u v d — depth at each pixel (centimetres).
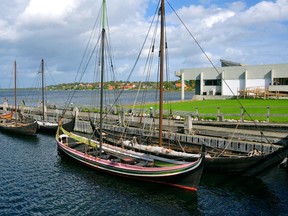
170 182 2283
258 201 2091
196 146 2919
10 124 5247
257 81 6606
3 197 2216
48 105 7044
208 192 2253
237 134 2995
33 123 4597
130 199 2167
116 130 3972
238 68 6806
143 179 2416
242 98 6350
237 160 2370
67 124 3803
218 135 3112
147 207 2042
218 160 2456
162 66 2739
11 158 3338
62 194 2272
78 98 13625
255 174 2341
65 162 3127
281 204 2030
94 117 4850
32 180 2580
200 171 2120
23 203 2117
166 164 2475
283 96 5988
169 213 1958
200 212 1961
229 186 2364
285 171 2542
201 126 3472
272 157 2219
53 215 1941
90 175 2681
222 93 6994
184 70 7531
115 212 1978
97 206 2066
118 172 2548
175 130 3491
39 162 3153
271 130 3200
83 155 2883
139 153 2702
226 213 1942
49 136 4650
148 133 3522
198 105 5472
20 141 4322
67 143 3338
